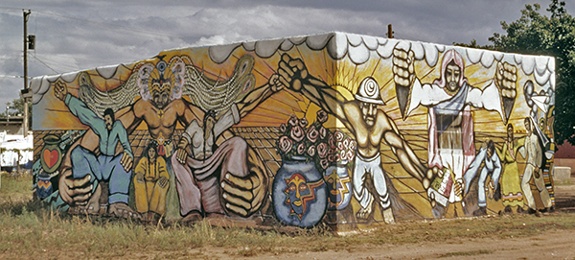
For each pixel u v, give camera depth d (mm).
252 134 17875
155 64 20188
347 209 16609
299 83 17062
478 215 19625
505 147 20469
